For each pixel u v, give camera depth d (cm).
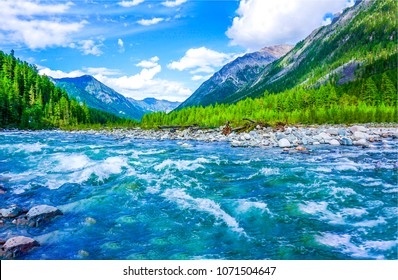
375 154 2317
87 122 11531
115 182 1480
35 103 10338
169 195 1271
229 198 1220
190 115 9206
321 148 2734
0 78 11088
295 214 1030
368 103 8950
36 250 824
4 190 1358
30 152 2481
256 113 8544
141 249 825
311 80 19112
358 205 1105
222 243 848
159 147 3102
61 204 1194
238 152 2583
